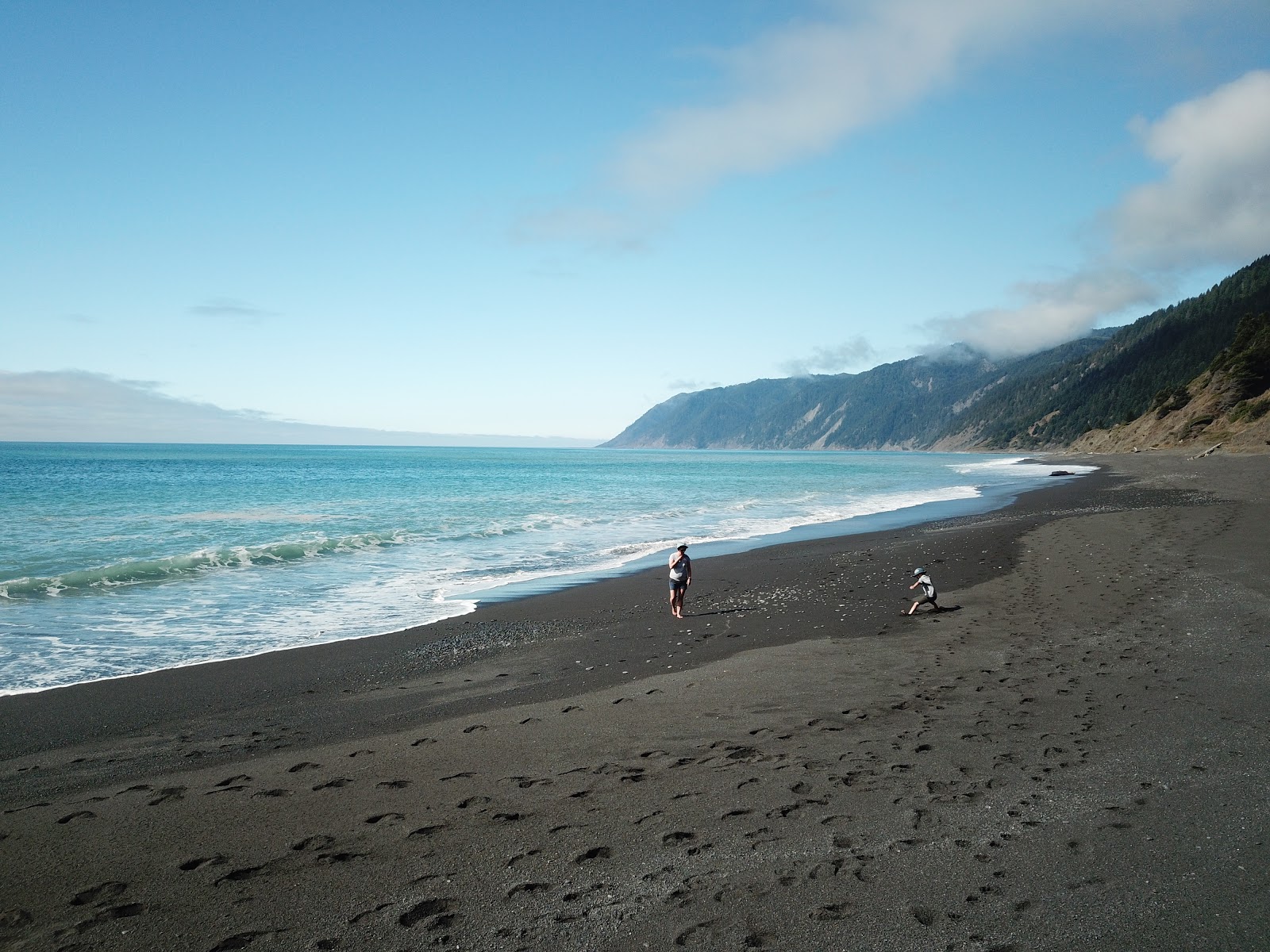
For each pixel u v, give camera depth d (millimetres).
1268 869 4215
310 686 9516
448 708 8461
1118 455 97812
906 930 3797
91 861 4855
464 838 5039
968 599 13711
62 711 8500
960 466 111188
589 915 4043
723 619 13211
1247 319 98438
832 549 22188
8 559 19438
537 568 19531
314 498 42469
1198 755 5980
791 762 6227
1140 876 4211
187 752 7152
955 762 6059
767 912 4004
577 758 6543
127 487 48562
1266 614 10969
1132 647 9602
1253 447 70812
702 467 111188
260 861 4797
